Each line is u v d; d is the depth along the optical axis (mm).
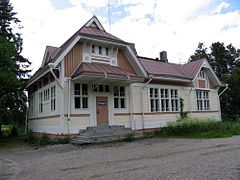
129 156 9977
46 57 20375
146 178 6281
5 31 29047
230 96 32812
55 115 16844
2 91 20719
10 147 16719
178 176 6277
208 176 6133
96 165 8492
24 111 27188
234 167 6988
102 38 17828
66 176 7180
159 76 20562
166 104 22188
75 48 17281
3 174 8289
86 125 16844
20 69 28938
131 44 20516
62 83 16109
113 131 16828
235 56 49531
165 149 11477
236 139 14250
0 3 29125
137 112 19938
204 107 25750
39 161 10203
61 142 15438
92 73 15438
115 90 18906
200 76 26000
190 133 18406
